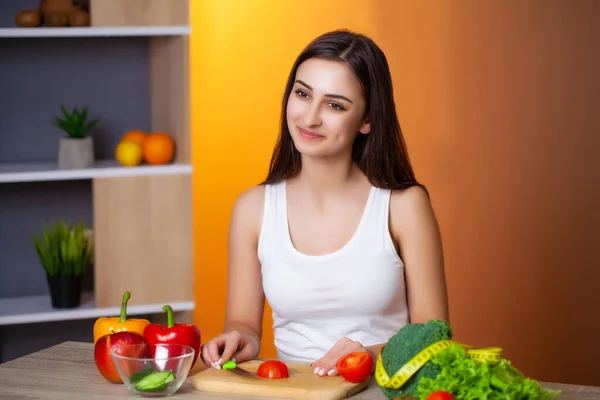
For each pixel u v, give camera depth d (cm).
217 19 448
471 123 455
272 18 450
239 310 225
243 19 449
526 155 457
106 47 349
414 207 215
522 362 462
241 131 457
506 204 459
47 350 194
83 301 337
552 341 462
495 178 457
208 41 449
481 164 456
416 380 151
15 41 339
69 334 354
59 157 324
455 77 452
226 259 463
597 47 454
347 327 212
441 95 453
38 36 338
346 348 181
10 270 348
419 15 449
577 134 457
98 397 164
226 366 176
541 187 459
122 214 326
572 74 455
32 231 348
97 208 324
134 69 354
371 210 214
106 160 349
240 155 458
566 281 462
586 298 462
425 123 454
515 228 460
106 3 318
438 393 140
